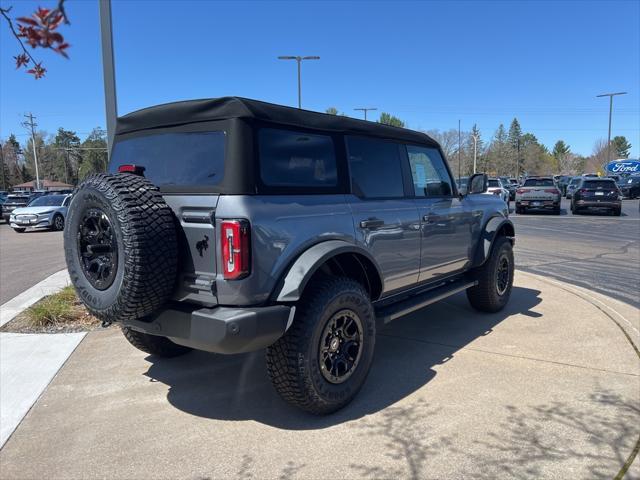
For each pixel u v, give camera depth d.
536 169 108.81
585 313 6.04
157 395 3.96
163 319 3.29
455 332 5.41
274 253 3.19
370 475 2.81
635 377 4.10
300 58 28.19
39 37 1.36
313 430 3.34
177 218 3.24
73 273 3.37
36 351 5.01
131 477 2.86
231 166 3.12
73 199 3.32
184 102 3.45
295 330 3.27
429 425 3.36
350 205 3.85
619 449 3.03
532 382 4.02
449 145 93.19
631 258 10.41
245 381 4.23
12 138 107.88
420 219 4.62
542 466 2.86
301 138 3.59
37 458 3.07
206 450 3.12
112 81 6.44
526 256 10.74
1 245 15.63
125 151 3.88
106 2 6.30
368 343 3.71
